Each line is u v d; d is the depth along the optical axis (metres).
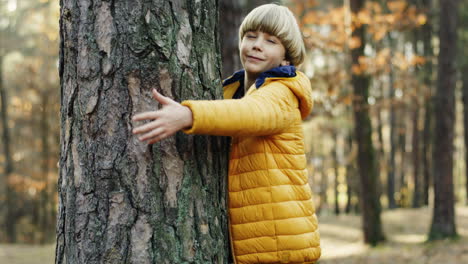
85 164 1.55
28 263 9.66
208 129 1.44
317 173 27.14
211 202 1.67
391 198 22.19
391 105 10.30
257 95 1.61
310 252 1.76
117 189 1.53
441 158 10.23
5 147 19.34
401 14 7.48
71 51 1.59
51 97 17.84
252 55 1.87
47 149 18.16
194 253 1.59
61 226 1.64
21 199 22.23
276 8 1.89
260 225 1.71
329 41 7.12
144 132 1.51
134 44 1.53
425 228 12.36
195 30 1.65
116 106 1.53
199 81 1.64
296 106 1.76
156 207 1.54
